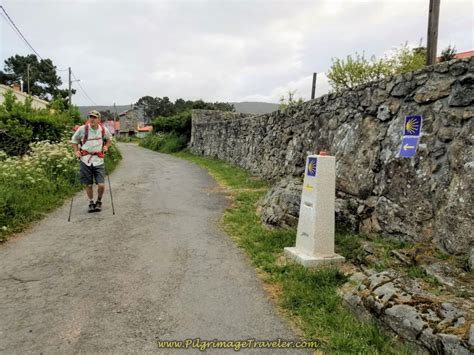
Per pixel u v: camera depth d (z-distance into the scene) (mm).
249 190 9445
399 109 4727
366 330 2875
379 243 4379
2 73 61344
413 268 3496
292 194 5957
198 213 7059
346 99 6141
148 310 3340
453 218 3652
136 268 4293
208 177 12445
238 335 2984
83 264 4367
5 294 3580
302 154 8031
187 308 3395
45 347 2760
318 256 4332
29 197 6746
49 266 4285
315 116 7504
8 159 8461
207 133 22031
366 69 13875
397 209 4461
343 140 6012
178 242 5277
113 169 14078
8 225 5484
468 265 3336
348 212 5230
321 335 2947
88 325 3072
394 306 2852
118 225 6035
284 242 5086
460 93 3803
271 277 4074
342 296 3449
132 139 63625
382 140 4957
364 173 5188
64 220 6258
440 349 2422
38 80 61250
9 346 2762
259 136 12203
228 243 5301
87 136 6688
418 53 13539
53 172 8797
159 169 14852
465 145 3664
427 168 4117
